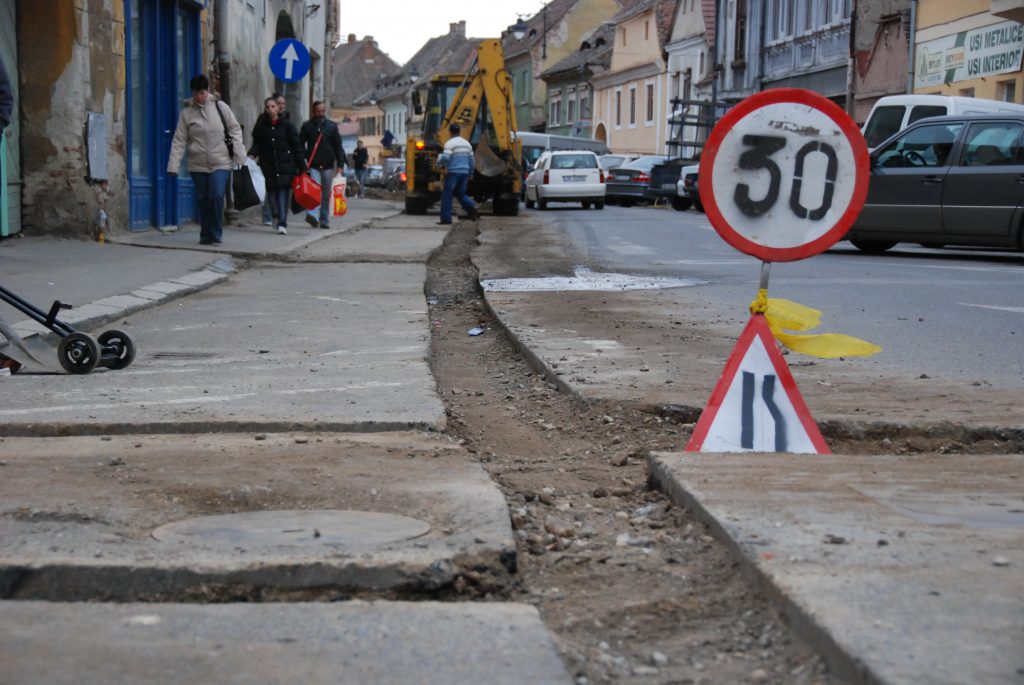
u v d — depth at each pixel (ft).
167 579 10.96
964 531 12.01
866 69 129.39
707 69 187.73
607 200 146.51
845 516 12.56
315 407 19.11
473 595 11.23
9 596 10.96
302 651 9.36
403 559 11.19
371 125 456.04
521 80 307.37
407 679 8.83
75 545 11.81
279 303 35.06
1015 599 9.93
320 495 13.92
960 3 104.53
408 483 14.44
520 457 17.35
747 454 15.51
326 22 116.16
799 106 15.52
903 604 9.80
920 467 14.85
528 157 170.71
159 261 43.34
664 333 27.86
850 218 15.48
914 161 53.83
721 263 49.19
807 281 41.32
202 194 51.37
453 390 22.59
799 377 21.86
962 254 56.65
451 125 79.92
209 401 19.67
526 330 28.32
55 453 16.08
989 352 25.27
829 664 9.14
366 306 34.42
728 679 9.13
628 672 9.30
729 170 15.66
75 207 49.14
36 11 47.80
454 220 88.07
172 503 13.62
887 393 20.10
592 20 293.43
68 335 22.63
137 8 55.98
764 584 10.69
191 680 8.77
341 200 80.74
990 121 51.90
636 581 11.60
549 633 9.84
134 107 56.18
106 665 9.04
